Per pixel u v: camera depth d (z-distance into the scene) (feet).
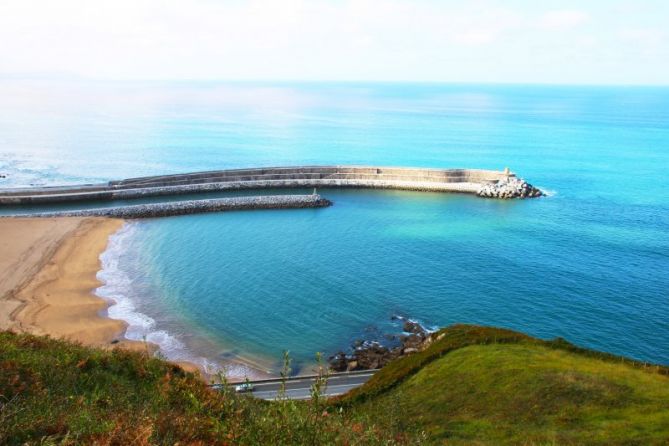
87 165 475.72
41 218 285.43
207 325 172.45
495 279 213.66
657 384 99.40
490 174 394.73
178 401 63.82
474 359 116.88
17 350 74.02
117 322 170.30
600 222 302.66
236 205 325.42
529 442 79.36
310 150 587.27
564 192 386.73
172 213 309.01
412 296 197.26
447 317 180.55
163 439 44.16
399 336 167.22
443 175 396.78
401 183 388.78
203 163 498.28
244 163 503.61
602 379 100.07
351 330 171.53
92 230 270.26
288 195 350.02
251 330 169.99
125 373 76.07
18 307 174.29
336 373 142.31
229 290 201.57
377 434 61.21
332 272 221.25
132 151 554.46
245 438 39.88
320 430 38.75
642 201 357.20
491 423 88.12
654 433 78.95
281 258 238.48
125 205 326.24
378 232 281.54
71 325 165.17
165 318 176.14
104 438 42.63
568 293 199.52
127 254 239.50
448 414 93.56
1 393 54.95
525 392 96.99
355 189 387.34
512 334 132.26
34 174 431.43
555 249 252.42
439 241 265.34
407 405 99.40
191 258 237.04
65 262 222.89
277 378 139.64
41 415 48.52
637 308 186.29
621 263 232.32
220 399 55.93
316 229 286.87
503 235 276.00
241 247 253.85
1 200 315.78
